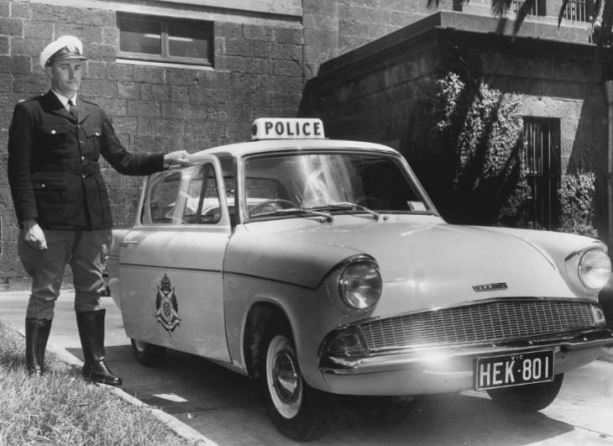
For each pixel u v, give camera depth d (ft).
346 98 39.11
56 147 14.43
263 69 42.34
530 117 34.17
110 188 38.65
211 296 14.08
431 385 11.15
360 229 13.60
